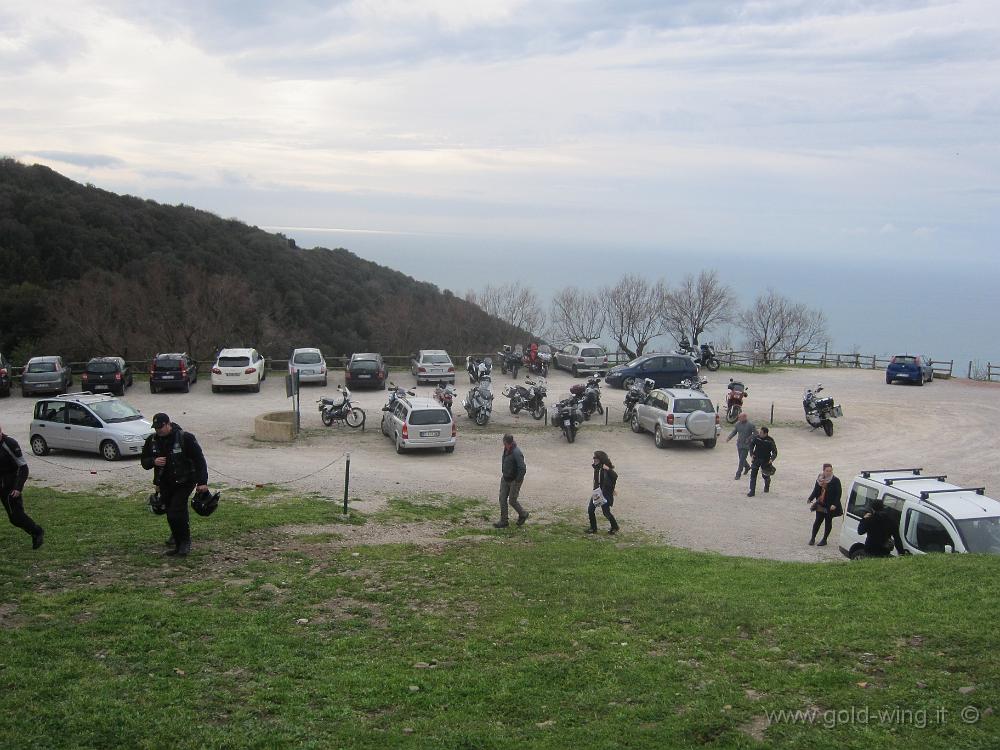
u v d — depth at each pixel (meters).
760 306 60.03
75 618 7.72
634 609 8.63
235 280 45.00
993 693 5.92
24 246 47.47
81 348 38.78
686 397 22.56
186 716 5.76
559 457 21.05
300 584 9.39
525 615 8.48
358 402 28.62
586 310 54.72
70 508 13.05
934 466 20.27
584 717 5.96
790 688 6.26
